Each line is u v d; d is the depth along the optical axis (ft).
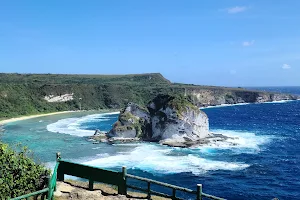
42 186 43.55
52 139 201.36
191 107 198.59
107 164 137.28
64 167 50.83
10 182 38.96
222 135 215.51
